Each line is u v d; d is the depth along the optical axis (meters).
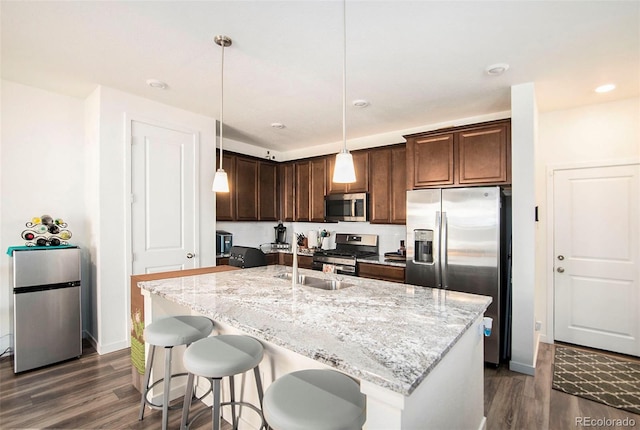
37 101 3.03
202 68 2.51
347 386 1.27
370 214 4.18
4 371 2.60
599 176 3.21
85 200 3.28
